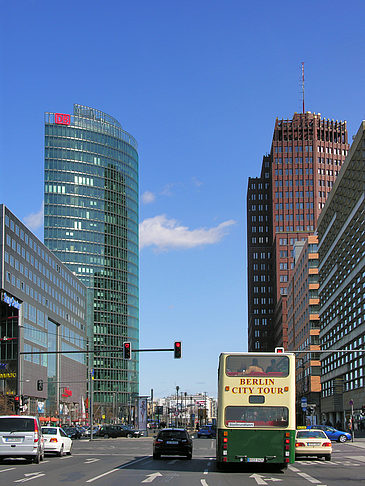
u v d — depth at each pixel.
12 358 111.44
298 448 39.44
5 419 32.25
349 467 32.72
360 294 98.00
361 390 98.25
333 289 119.44
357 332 100.06
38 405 121.38
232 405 27.09
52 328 141.25
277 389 27.09
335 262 116.12
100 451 51.62
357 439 78.94
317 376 135.12
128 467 30.91
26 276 119.12
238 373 27.33
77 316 170.00
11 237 110.69
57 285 146.75
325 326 128.12
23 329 114.88
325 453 39.38
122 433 98.19
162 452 38.66
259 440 26.78
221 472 28.11
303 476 26.36
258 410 27.02
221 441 26.89
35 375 121.94
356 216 100.06
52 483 21.98
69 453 44.28
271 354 27.48
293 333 170.38
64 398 150.62
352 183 102.00
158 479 23.94
